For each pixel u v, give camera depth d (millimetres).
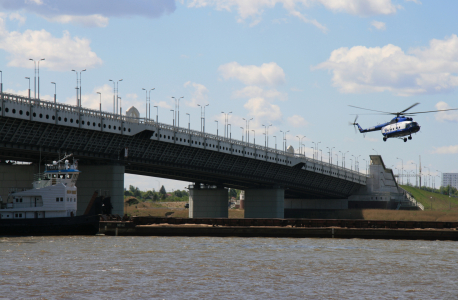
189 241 95500
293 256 77062
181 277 60656
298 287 56688
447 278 62188
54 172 101312
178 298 51688
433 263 72312
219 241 96500
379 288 56781
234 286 56656
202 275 61875
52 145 116688
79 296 52000
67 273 61969
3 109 101438
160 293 53469
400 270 66812
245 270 65312
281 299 51875
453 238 104000
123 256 74562
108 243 89188
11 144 109438
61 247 82875
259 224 112625
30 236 97875
